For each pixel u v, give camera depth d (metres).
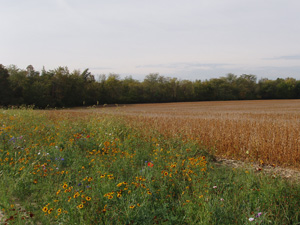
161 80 89.00
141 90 82.06
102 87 70.94
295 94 94.31
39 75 65.12
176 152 7.26
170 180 4.83
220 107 52.91
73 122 11.60
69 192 4.30
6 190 4.68
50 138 8.41
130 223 3.43
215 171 6.24
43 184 5.05
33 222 3.63
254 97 93.88
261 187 4.58
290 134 9.51
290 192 4.40
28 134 8.80
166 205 3.91
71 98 61.72
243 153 9.05
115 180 5.03
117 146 7.84
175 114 32.94
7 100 48.53
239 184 4.88
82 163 6.26
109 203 3.97
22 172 5.40
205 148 9.05
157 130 10.88
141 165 6.40
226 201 4.01
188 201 3.95
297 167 7.73
